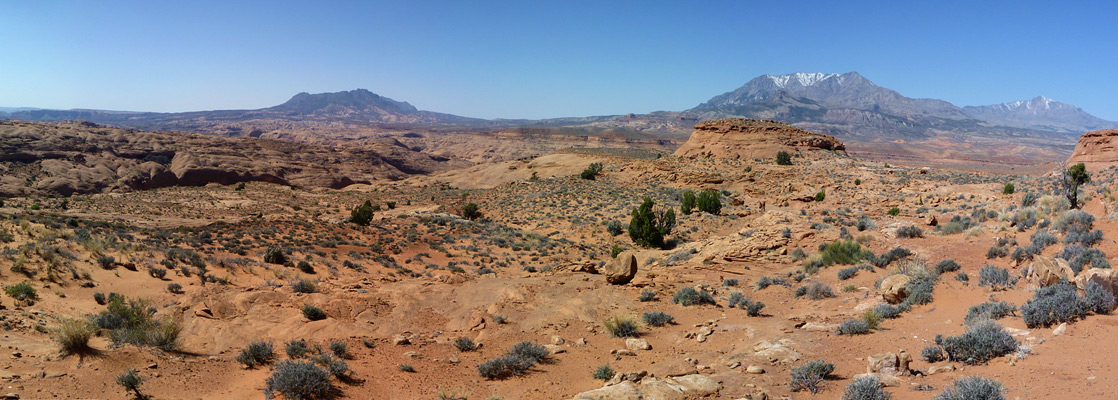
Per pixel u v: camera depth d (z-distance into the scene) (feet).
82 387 37.45
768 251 107.45
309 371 41.22
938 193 199.00
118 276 77.71
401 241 153.69
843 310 63.10
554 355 53.36
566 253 150.92
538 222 208.44
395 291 79.77
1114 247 61.36
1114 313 39.73
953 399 27.89
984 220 114.11
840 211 160.25
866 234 102.32
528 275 111.55
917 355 40.55
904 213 152.15
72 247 87.35
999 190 191.62
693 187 276.41
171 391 39.42
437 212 249.34
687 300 72.84
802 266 91.71
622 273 83.87
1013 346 35.91
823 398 34.24
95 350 43.91
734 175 286.25
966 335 37.40
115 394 37.42
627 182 301.84
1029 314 41.09
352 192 476.54
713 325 61.31
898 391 32.71
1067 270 50.98
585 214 217.36
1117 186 96.94
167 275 83.05
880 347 44.52
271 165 655.35
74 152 533.55
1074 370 30.86
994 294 54.44
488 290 79.82
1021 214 96.27
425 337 61.11
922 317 52.70
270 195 426.10
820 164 317.22
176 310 64.44
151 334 49.24
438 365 50.49
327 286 85.35
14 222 103.86
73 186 462.19
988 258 73.67
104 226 149.48
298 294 72.49
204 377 43.06
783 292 77.36
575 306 71.77
